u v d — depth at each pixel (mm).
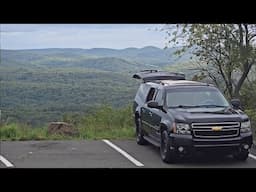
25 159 11492
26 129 16297
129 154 12062
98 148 12992
